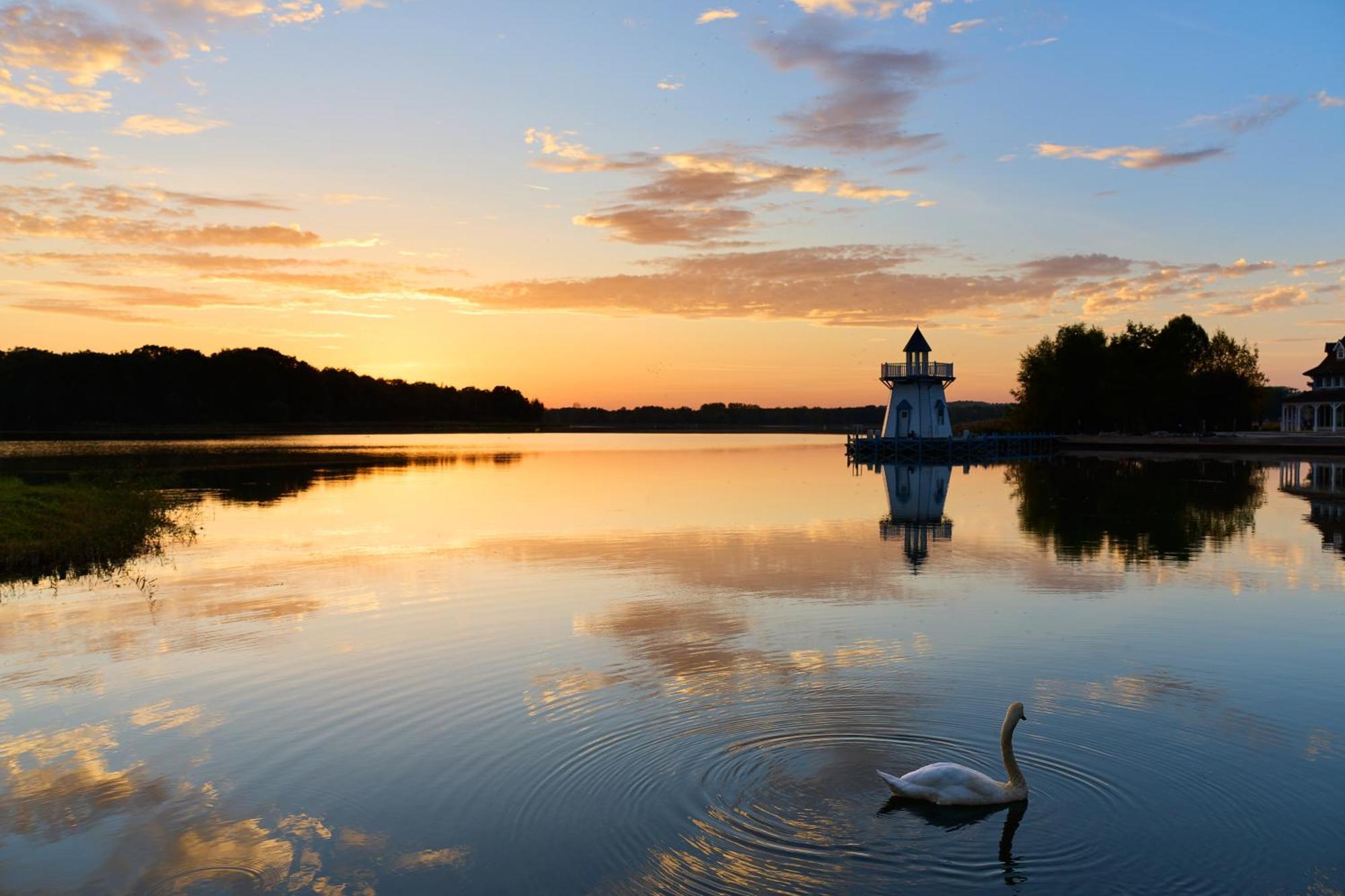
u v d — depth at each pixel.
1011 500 40.75
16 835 9.41
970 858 8.59
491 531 30.97
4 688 13.92
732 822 9.35
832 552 25.98
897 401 85.00
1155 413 102.69
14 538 26.34
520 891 8.23
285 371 174.12
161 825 9.57
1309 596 19.55
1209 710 12.37
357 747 11.48
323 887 8.38
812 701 12.79
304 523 33.44
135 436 131.25
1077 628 16.80
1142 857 8.56
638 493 45.31
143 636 16.89
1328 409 95.44
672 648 15.66
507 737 11.70
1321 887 8.04
